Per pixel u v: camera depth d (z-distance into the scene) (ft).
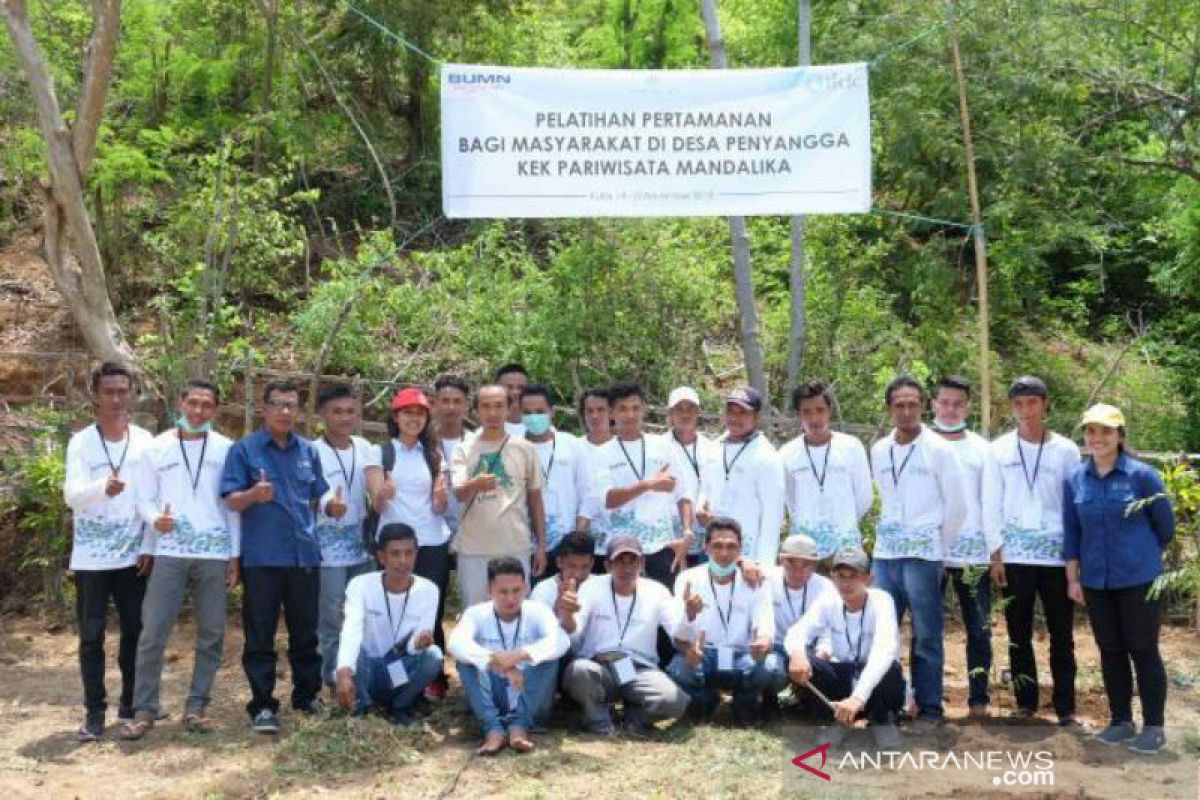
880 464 24.52
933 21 39.19
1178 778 20.71
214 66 47.01
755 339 33.76
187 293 35.35
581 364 38.55
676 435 26.03
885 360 40.04
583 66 52.90
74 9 45.42
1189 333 50.26
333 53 49.73
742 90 30.01
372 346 38.45
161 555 23.03
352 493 24.86
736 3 50.21
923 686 23.97
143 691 23.18
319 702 24.09
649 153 29.99
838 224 40.73
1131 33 43.06
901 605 24.48
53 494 31.60
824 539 24.81
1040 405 24.17
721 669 23.61
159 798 19.79
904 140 39.86
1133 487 22.29
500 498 24.32
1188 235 46.06
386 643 23.43
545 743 22.49
